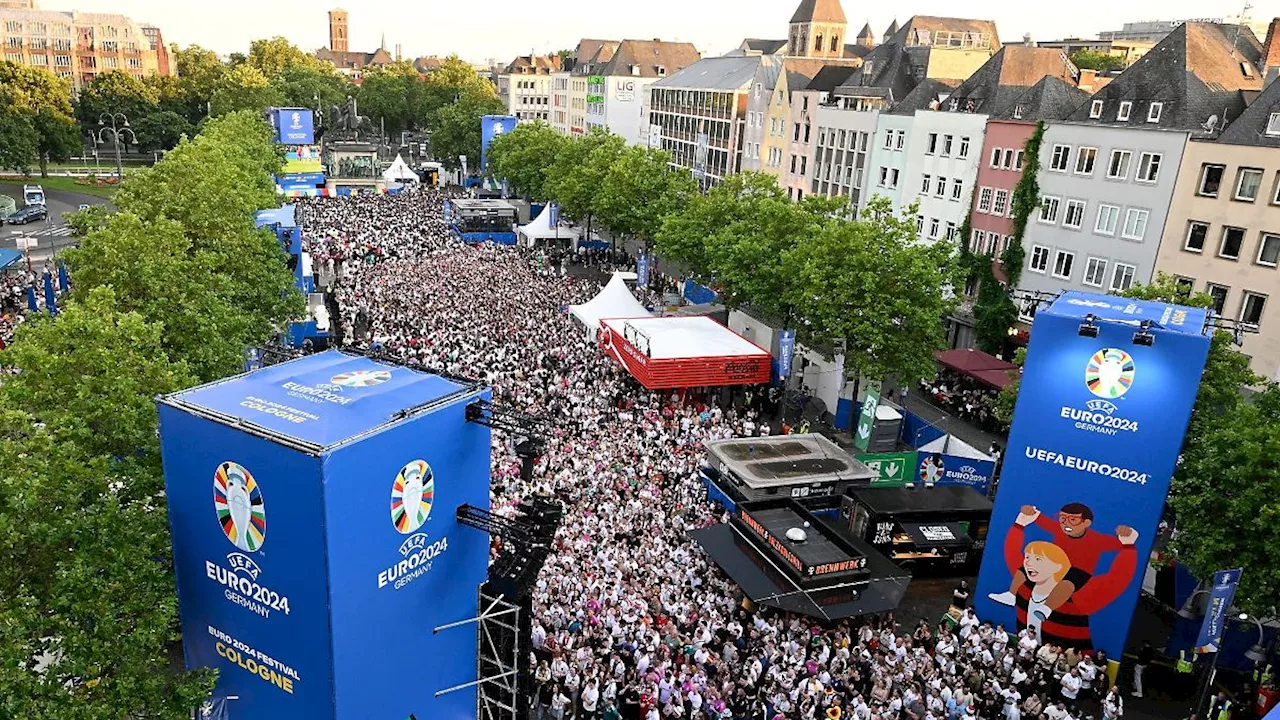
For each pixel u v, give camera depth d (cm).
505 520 1282
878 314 3947
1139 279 4788
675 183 6819
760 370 4216
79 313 1861
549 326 5231
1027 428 2508
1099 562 2477
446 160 13925
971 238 5856
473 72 18525
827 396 4597
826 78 7944
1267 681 2375
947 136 6009
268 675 1170
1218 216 4350
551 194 8425
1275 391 2636
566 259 7844
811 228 4438
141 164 13525
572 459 3253
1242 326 3114
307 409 1145
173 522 1194
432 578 1241
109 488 1625
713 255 5047
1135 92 4844
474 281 6353
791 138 8025
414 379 1304
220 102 12875
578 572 2492
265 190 6262
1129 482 2395
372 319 5078
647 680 2083
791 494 3158
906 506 3058
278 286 3938
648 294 6600
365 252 7338
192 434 1123
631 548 2720
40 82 11500
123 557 1388
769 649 2283
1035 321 2434
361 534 1093
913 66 7306
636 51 14425
